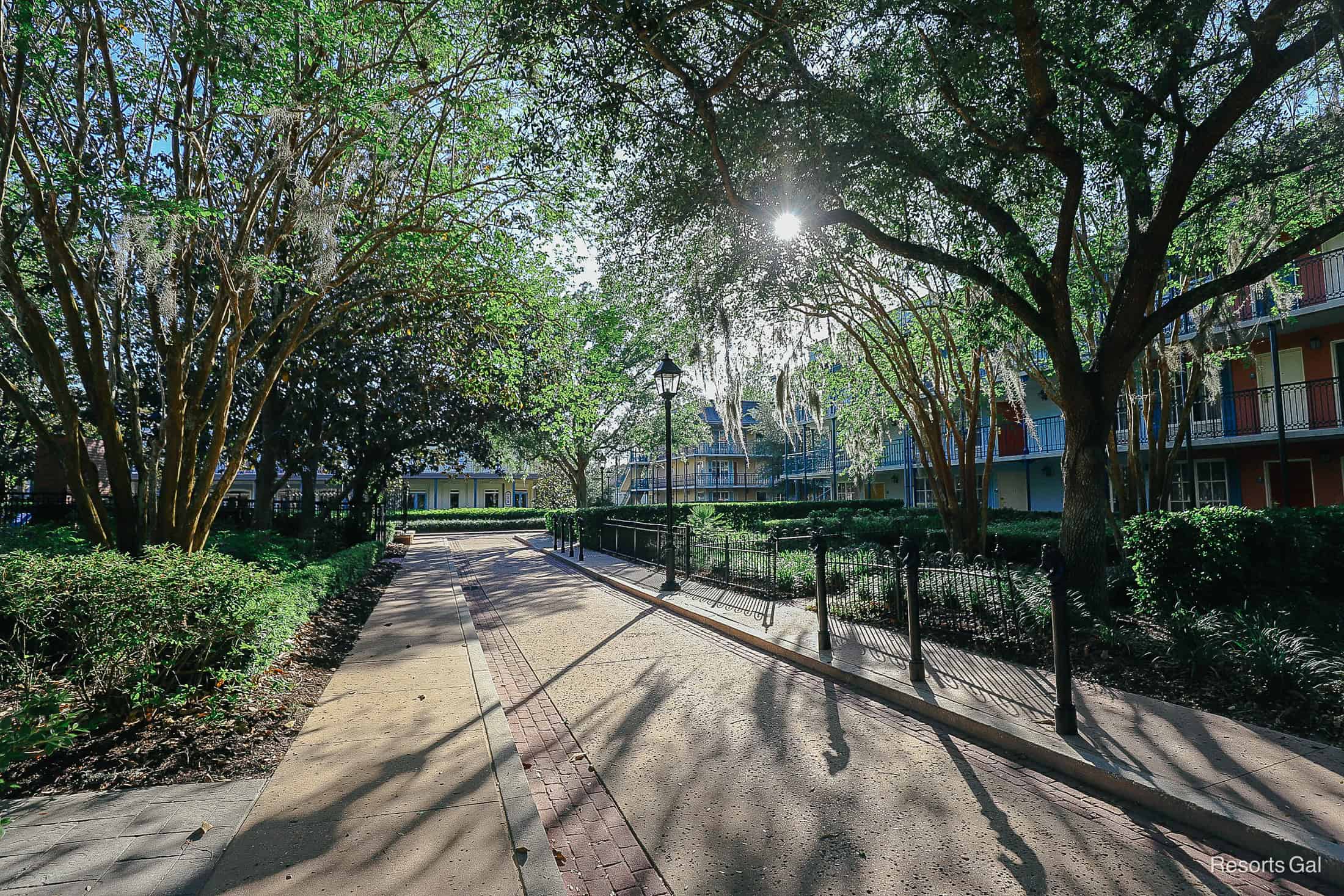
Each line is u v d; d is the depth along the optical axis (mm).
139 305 10750
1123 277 7730
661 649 8117
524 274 11891
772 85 8273
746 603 10461
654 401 32344
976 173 8211
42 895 2912
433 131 9734
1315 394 15180
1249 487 16984
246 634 5332
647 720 5574
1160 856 3377
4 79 6590
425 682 6457
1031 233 10477
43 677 4879
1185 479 18156
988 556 12391
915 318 13180
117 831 3500
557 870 3160
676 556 14930
